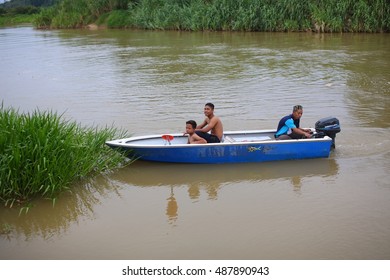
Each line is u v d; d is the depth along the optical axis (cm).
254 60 3506
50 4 18600
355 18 5084
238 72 3025
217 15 5894
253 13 5622
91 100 2338
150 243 973
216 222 1053
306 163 1392
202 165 1389
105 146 1420
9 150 1168
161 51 4266
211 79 2819
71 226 1055
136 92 2502
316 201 1141
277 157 1405
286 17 5553
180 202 1165
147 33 6256
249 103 2172
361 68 3016
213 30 5984
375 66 3073
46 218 1095
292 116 1455
